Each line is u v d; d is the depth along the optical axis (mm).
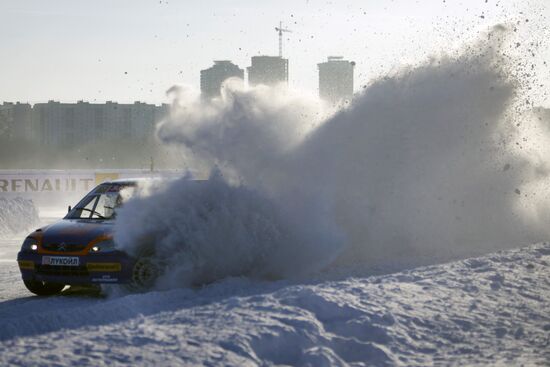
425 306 15375
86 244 19297
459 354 12547
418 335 13578
